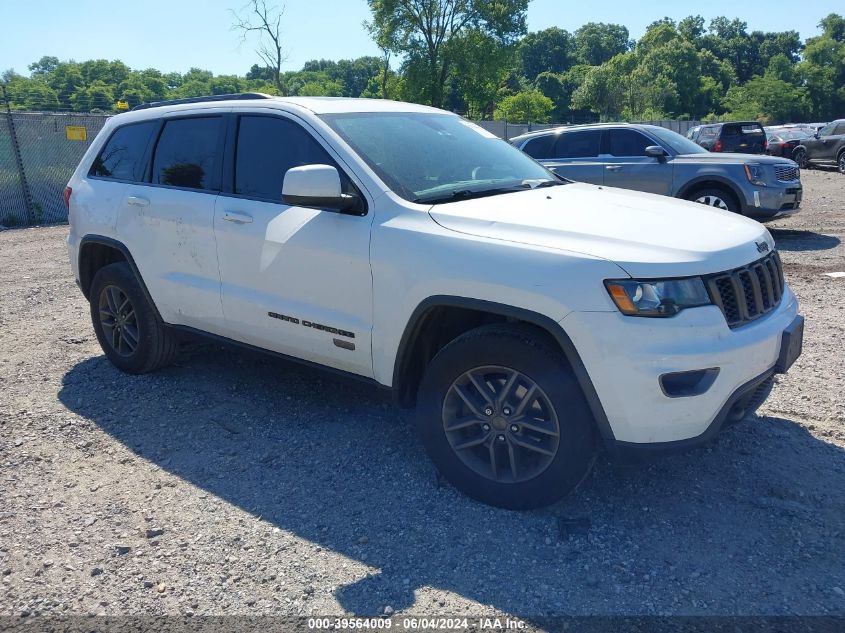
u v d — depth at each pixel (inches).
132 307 201.8
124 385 203.2
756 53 5246.1
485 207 140.7
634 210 143.2
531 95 2733.8
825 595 109.3
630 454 121.1
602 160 450.0
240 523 133.2
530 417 128.5
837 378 194.9
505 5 1683.1
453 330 147.6
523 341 124.8
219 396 193.6
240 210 166.7
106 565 121.0
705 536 125.2
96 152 214.5
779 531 126.0
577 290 118.5
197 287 177.8
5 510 138.5
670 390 117.7
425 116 181.6
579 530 127.3
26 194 619.8
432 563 119.6
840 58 3661.4
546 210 139.3
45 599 112.7
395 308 138.8
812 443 158.1
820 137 989.8
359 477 148.9
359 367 149.9
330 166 144.2
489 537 126.3
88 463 157.9
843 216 534.0
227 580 116.6
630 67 3740.2
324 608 109.3
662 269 118.3
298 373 209.6
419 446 161.9
